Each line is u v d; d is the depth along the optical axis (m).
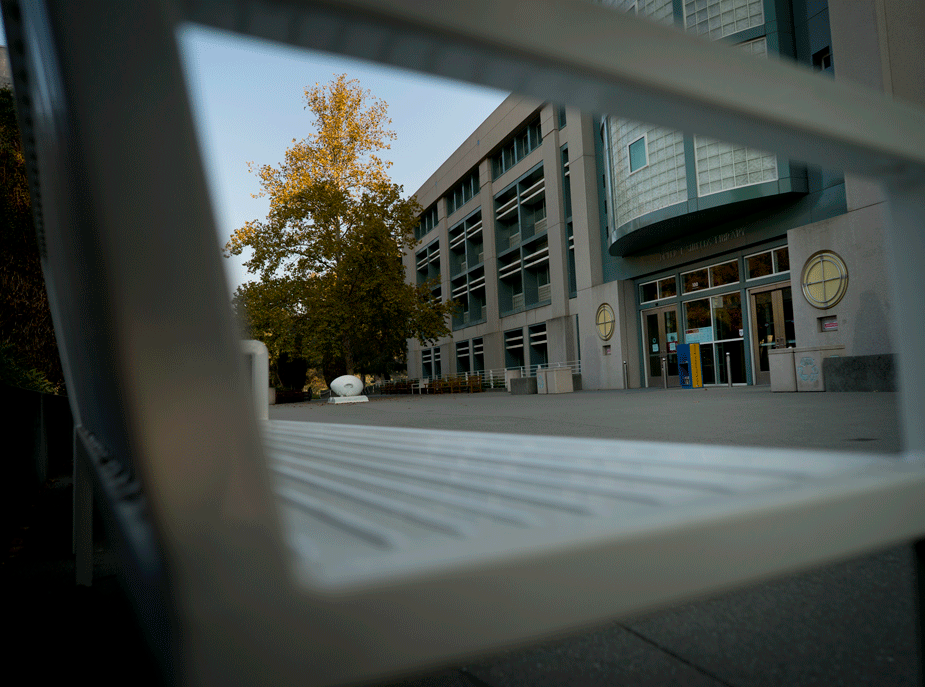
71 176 0.35
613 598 0.41
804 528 0.50
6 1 0.63
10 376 5.50
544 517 0.54
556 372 20.66
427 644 0.35
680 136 16.34
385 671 0.34
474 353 34.00
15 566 2.42
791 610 1.66
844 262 12.61
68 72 0.29
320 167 29.14
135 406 0.29
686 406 9.88
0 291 7.40
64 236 0.71
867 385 10.34
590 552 0.41
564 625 0.39
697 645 1.47
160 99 0.30
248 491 0.31
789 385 11.88
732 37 15.56
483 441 1.50
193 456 0.30
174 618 0.29
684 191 16.27
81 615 1.82
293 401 36.81
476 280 33.50
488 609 0.37
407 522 0.57
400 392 36.56
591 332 22.36
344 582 0.34
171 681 0.30
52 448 5.83
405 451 1.29
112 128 0.29
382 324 27.88
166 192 0.30
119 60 0.30
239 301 0.32
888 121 0.61
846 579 1.88
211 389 0.31
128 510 0.50
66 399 6.73
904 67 11.59
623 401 12.69
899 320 0.74
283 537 0.32
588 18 0.42
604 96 0.46
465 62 0.40
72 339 1.25
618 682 1.31
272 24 0.34
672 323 19.47
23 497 3.54
